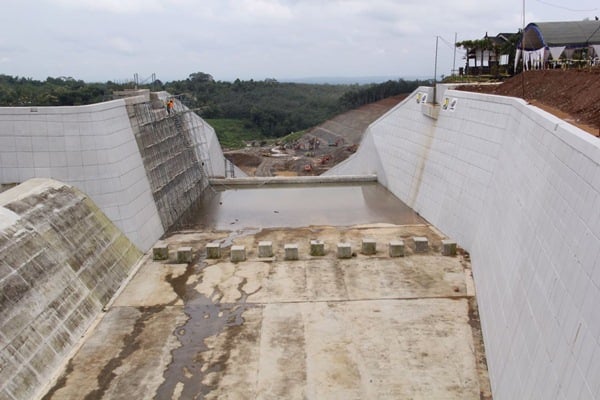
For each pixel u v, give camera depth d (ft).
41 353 45.70
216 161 140.26
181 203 96.63
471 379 45.29
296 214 96.63
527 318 36.63
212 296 61.00
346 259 70.28
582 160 32.50
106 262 63.72
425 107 99.71
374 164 125.70
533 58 121.08
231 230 85.97
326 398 43.57
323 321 55.06
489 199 65.82
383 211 97.09
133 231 73.41
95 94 204.44
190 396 43.88
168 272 67.72
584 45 112.88
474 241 68.44
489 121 73.92
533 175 45.57
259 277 65.67
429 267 67.21
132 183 77.05
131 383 45.29
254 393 44.32
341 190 116.47
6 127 69.00
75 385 44.70
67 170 70.38
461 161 80.74
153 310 57.77
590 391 23.66
